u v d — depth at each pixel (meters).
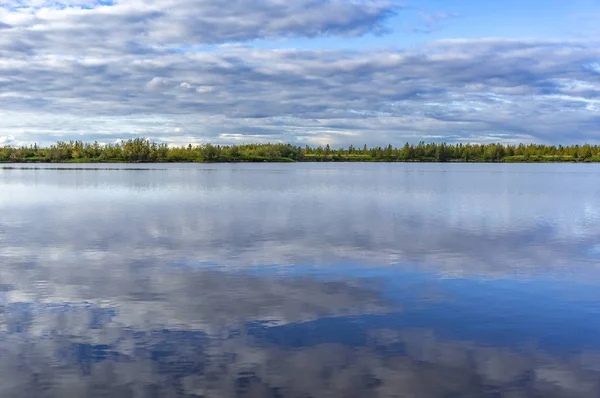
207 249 26.05
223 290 18.30
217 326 14.62
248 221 37.19
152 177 111.81
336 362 12.28
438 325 14.73
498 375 11.65
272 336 13.88
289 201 54.03
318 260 23.41
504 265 22.44
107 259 23.59
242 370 11.86
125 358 12.50
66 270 21.36
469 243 27.95
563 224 35.91
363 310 16.05
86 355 12.67
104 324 14.80
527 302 16.94
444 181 97.06
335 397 10.70
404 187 78.19
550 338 13.79
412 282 19.50
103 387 11.10
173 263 22.72
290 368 11.97
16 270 21.38
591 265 22.44
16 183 86.94
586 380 11.44
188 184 85.38
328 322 14.96
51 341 13.53
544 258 23.92
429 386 11.15
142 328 14.47
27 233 31.50
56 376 11.59
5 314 15.66
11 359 12.45
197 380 11.40
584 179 106.62
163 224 35.53
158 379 11.45
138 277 20.17
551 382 11.34
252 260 23.36
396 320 15.16
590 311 15.99
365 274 20.75
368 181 96.44
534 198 57.91
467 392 10.91
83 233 31.44
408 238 29.52
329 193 65.19
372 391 10.94
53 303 16.78
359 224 35.59
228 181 95.12
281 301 16.98
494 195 62.62
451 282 19.48
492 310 16.11
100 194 63.22
